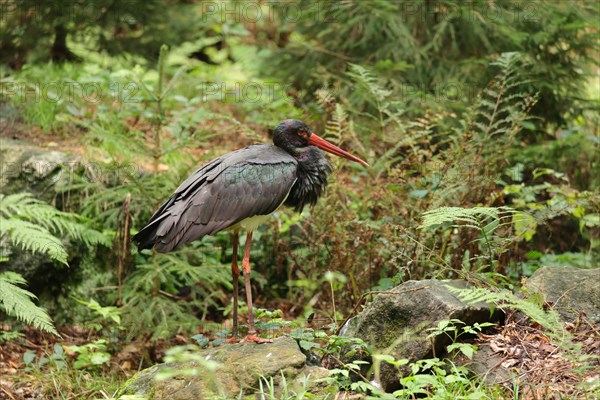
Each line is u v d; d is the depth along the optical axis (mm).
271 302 12820
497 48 15180
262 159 9461
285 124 9977
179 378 8336
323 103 12898
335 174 11812
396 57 15180
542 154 14430
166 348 11805
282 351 8391
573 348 7746
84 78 15047
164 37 17219
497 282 10188
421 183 11570
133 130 13750
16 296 10383
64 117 14383
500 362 8336
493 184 11383
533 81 14500
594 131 15930
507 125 14406
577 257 12711
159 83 11781
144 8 16859
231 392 8031
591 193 11844
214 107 16531
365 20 15617
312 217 11867
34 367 10633
